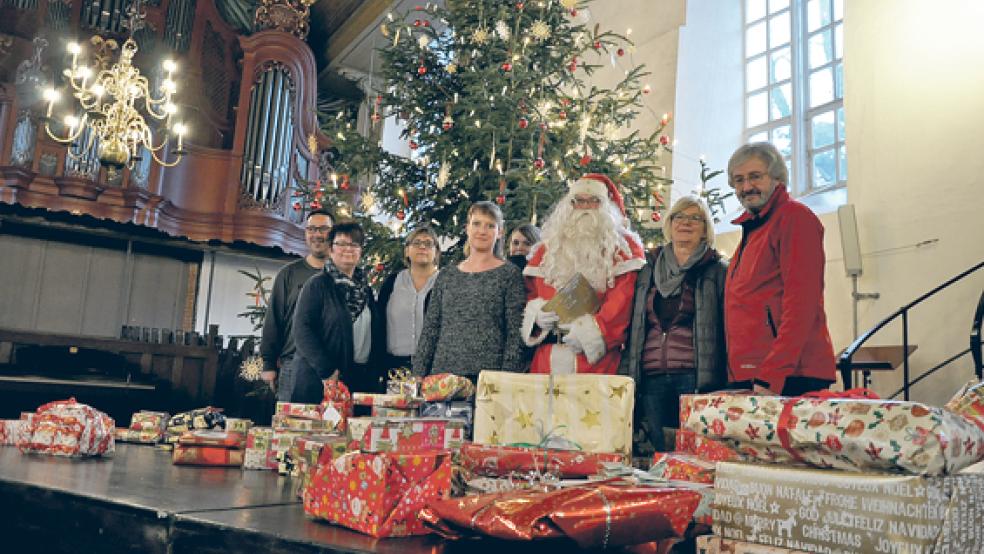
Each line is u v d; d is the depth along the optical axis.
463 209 4.92
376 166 5.41
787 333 2.32
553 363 2.65
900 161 5.29
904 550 1.19
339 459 1.65
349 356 3.26
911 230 5.15
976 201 4.84
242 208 9.78
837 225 5.68
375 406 2.47
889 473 1.25
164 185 9.46
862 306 5.37
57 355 6.45
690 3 7.18
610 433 1.97
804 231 2.40
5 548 2.00
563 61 5.24
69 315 9.02
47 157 8.70
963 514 1.21
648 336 2.66
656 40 7.30
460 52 5.18
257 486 2.26
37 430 2.83
